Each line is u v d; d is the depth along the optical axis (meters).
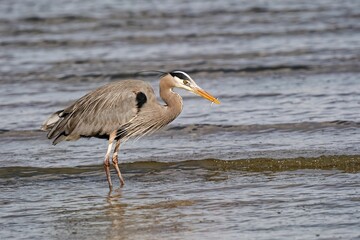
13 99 19.89
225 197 12.70
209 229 11.20
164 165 14.76
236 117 17.86
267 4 31.53
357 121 17.06
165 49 25.22
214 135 16.69
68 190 13.45
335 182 13.23
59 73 22.55
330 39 25.91
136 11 30.50
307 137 16.20
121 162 15.02
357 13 29.42
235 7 31.11
